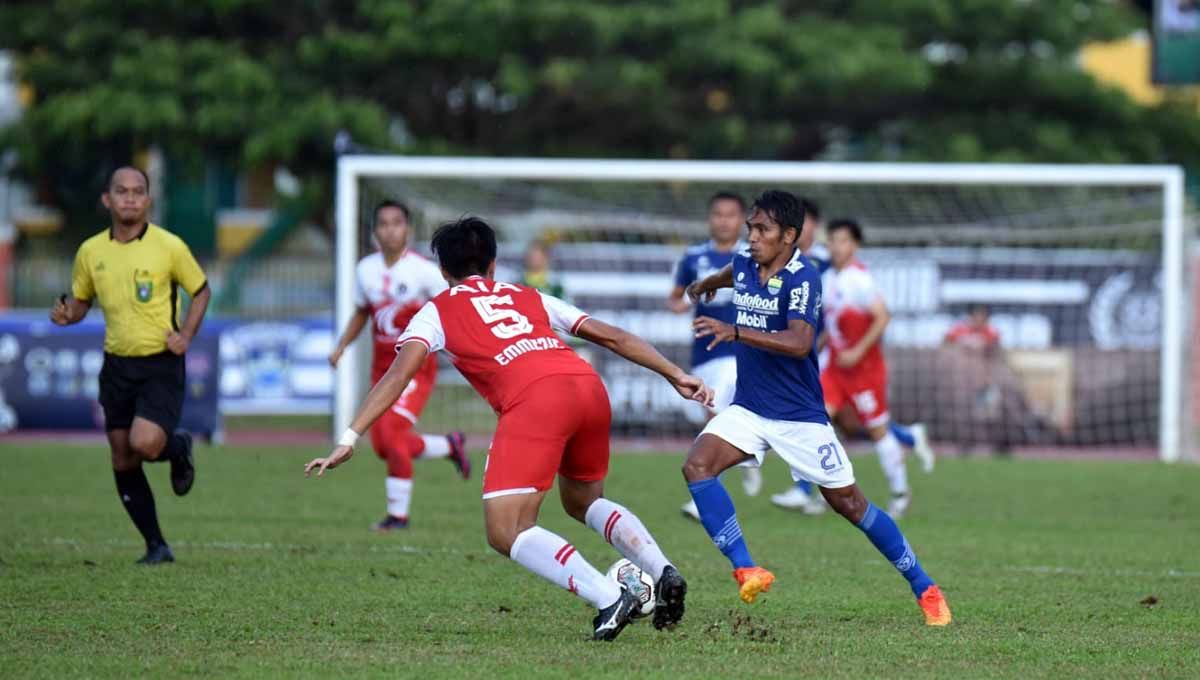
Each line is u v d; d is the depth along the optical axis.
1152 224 47.91
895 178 43.62
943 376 47.41
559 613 17.75
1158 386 46.75
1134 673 14.70
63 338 44.91
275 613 17.53
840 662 15.04
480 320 15.80
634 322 48.09
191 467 21.52
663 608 15.78
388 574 20.62
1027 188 54.84
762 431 17.36
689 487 17.31
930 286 47.84
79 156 64.38
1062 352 47.00
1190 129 66.50
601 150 65.75
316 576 20.36
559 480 16.61
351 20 62.69
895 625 17.33
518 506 15.30
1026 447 46.84
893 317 48.03
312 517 27.34
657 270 48.09
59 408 44.84
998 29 64.62
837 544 24.75
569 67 57.75
